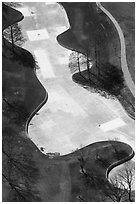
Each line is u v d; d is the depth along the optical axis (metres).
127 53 147.50
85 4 173.50
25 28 163.75
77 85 138.38
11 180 109.19
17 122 124.88
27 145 118.56
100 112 128.62
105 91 135.38
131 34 156.00
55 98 133.88
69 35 159.25
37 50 152.62
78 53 150.12
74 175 110.25
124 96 132.62
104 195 105.69
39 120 126.88
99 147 117.50
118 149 116.62
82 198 105.19
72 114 128.50
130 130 122.69
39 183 108.62
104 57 146.50
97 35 156.38
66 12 171.62
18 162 113.56
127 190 106.31
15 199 105.00
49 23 166.50
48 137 121.38
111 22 161.88
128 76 138.62
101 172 110.88
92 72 141.75
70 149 117.56
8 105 129.75
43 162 113.69
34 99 132.38
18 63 145.25
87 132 122.56
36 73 142.75
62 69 144.75
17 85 136.62
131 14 165.88
